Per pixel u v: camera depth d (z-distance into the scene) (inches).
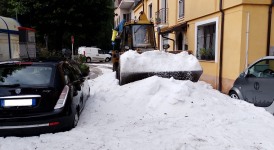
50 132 207.8
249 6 404.5
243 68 412.2
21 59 242.4
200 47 563.2
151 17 957.2
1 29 523.2
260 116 255.1
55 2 710.5
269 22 408.8
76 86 245.6
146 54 376.5
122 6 1418.6
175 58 379.2
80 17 741.3
